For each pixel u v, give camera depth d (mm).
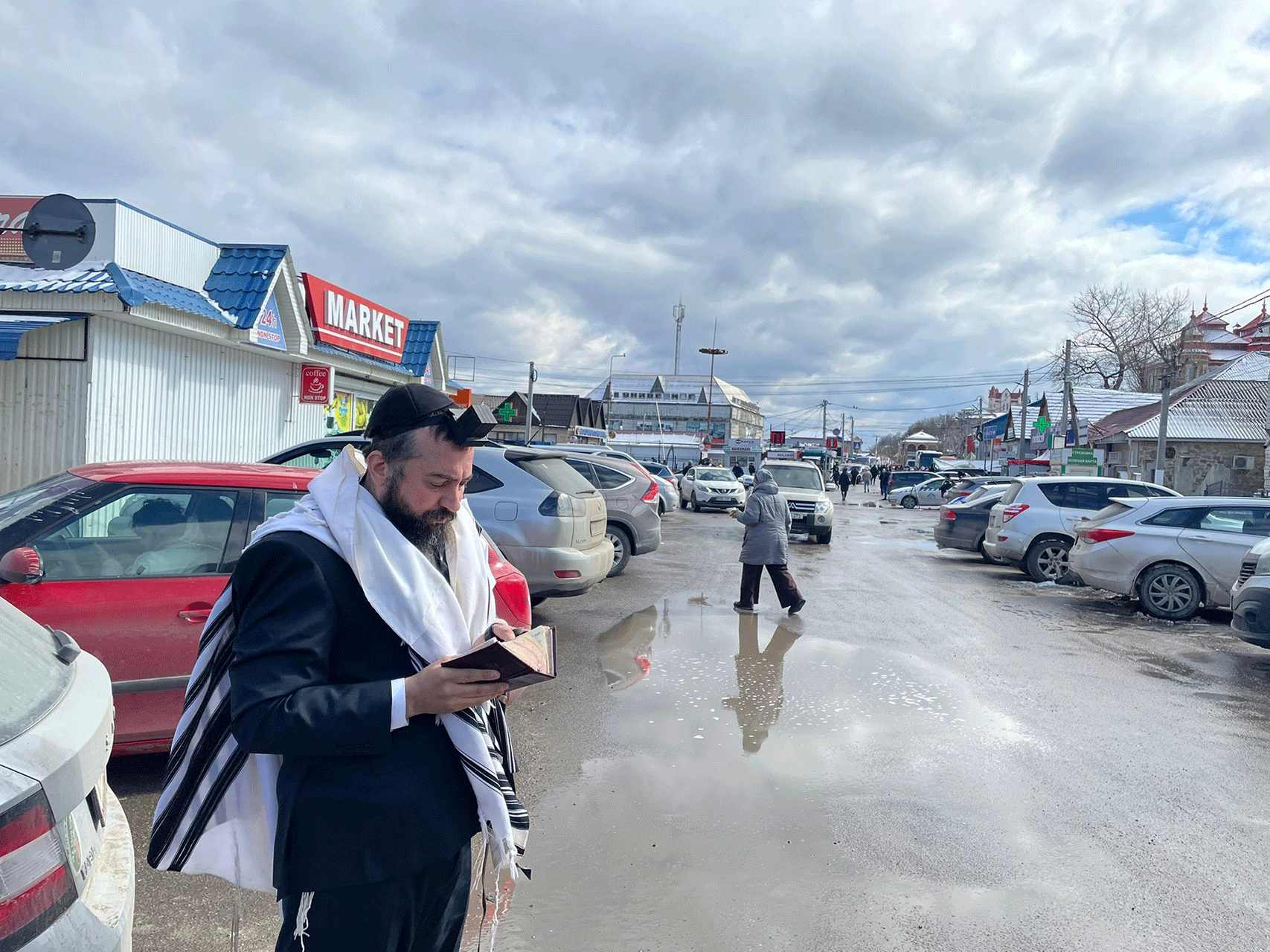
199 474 4660
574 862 3789
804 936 3250
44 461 9508
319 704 1603
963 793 4672
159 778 4512
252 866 1828
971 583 13234
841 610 10258
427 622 1770
